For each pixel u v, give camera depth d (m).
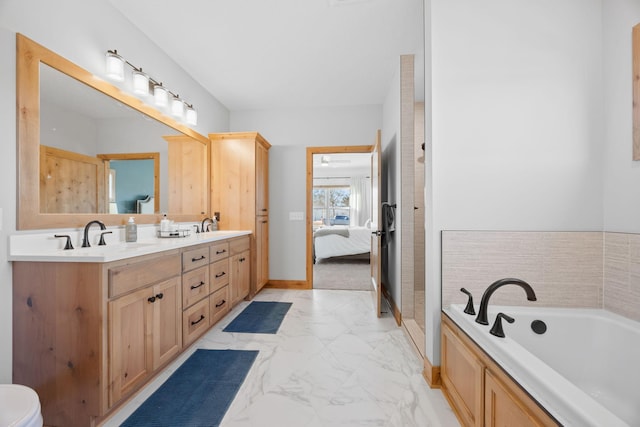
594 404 0.82
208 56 2.76
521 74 1.73
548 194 1.73
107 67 1.98
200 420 1.46
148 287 1.68
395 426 1.42
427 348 1.86
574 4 1.71
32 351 1.38
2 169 1.37
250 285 3.49
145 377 1.64
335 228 6.48
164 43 2.55
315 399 1.63
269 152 4.10
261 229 3.74
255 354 2.15
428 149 1.84
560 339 1.56
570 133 1.72
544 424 0.88
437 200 1.76
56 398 1.37
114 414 1.50
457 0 1.75
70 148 1.74
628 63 1.54
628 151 1.55
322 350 2.22
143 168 2.38
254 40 2.52
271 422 1.45
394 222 3.11
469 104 1.75
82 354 1.35
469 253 1.75
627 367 1.39
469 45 1.74
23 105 1.45
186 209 3.03
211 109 3.61
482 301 1.42
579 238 1.71
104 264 1.36
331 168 8.98
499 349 1.16
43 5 1.57
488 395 1.20
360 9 2.14
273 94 3.64
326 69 3.02
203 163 3.38
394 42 2.55
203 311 2.32
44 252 1.54
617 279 1.60
